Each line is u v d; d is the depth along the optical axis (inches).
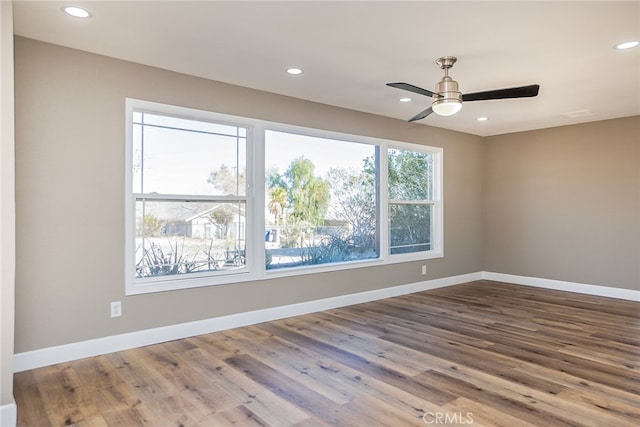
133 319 137.3
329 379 111.3
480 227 269.9
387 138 217.3
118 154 134.4
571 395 101.3
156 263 145.1
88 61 129.0
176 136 149.5
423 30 113.2
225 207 161.5
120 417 91.4
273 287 172.9
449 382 109.2
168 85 144.8
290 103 177.8
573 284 233.6
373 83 159.5
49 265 122.1
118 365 121.3
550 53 129.5
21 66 117.7
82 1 97.0
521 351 133.0
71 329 125.6
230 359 126.2
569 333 152.6
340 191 201.5
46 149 121.7
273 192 176.7
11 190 87.8
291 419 90.4
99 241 130.6
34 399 99.7
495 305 198.5
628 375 113.3
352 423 88.6
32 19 106.6
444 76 141.1
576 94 173.9
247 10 101.7
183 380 110.7
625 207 215.3
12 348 87.1
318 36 117.3
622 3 98.4
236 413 93.1
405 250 231.3
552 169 242.1
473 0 97.0
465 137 260.7
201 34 116.0
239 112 162.4
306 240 188.5
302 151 186.7
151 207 144.0
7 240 87.0
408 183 233.3
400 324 165.0
